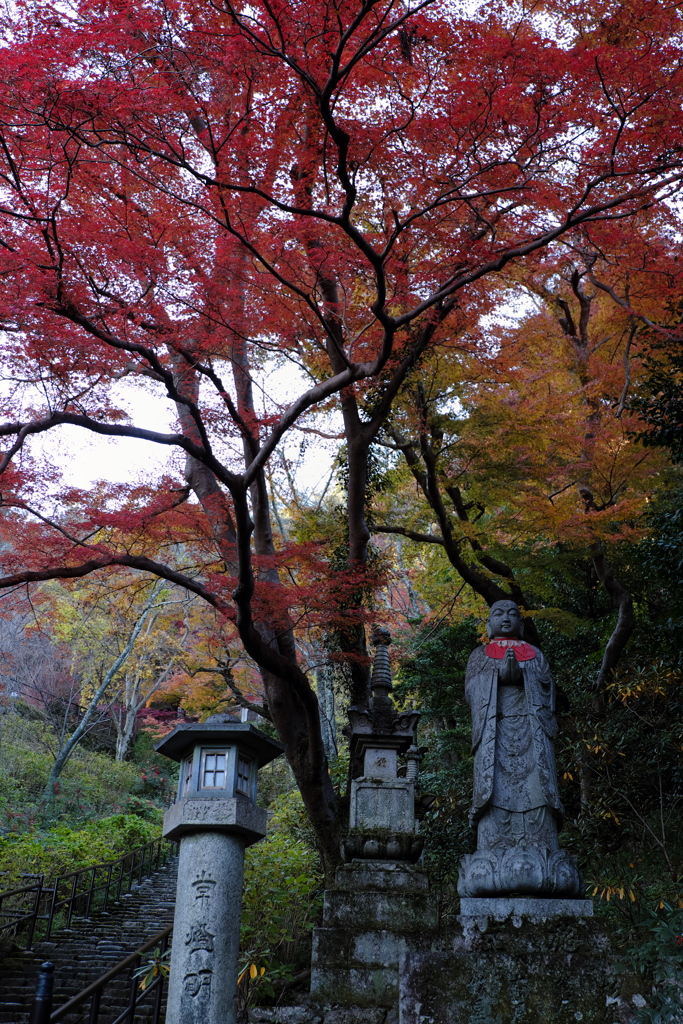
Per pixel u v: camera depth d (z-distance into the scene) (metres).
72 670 22.39
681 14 7.57
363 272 8.55
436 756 14.97
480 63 6.77
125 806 21.77
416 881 7.29
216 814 5.46
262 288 8.12
